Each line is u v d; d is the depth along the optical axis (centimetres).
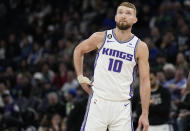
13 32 4400
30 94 3055
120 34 1198
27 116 2536
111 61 1186
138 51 1186
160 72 2481
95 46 1215
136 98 1875
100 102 1185
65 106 2464
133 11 1190
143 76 1195
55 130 2314
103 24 3453
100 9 3819
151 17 3538
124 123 1181
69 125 1977
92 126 1182
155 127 1880
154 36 3120
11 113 2622
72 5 4091
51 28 3988
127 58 1180
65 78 3095
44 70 3247
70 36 3594
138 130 1195
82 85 1245
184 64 2661
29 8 4494
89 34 3478
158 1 3694
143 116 1190
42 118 2486
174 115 2084
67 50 3438
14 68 3712
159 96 1880
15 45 3969
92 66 2545
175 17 3222
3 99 2769
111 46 1191
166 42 2992
